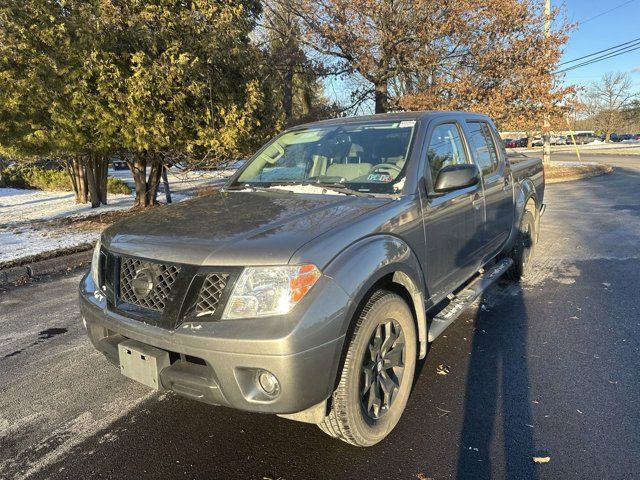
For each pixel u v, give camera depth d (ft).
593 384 10.39
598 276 18.33
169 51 29.07
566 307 15.17
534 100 52.85
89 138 30.01
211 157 34.42
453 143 12.64
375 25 59.00
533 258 19.65
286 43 64.90
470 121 14.24
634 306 14.98
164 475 8.05
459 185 9.89
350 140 11.83
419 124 11.48
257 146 35.01
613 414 9.23
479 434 8.80
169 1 29.40
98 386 11.23
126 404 10.40
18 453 8.78
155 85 28.32
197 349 7.01
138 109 28.17
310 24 63.21
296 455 8.45
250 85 32.42
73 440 9.13
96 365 12.34
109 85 27.61
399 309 8.80
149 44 28.30
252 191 11.30
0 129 27.45
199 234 7.96
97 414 10.03
